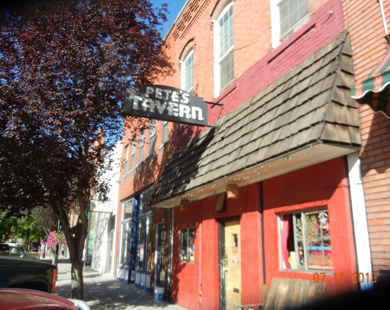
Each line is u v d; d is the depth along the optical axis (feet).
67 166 25.91
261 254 19.56
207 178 23.08
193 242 29.63
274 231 18.75
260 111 21.01
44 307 8.00
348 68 15.92
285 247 18.37
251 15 26.61
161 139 42.27
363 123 14.79
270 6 24.41
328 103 14.61
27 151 24.16
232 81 28.37
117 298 34.71
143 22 28.14
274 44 23.59
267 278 18.75
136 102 24.85
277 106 19.13
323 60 17.06
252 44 25.82
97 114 27.25
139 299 34.04
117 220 57.52
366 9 16.07
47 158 24.07
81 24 24.79
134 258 47.50
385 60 12.42
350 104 15.11
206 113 27.09
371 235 13.60
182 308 28.84
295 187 17.62
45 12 24.71
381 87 11.06
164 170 35.32
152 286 37.55
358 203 14.29
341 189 14.90
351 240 14.19
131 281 46.83
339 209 14.85
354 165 14.74
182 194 26.86
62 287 42.34
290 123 16.71
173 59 41.57
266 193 19.85
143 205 45.88
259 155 17.72
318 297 14.26
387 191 13.33
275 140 17.02
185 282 29.17
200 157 26.99
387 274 12.28
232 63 29.04
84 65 24.53
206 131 29.22
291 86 18.80
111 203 60.54
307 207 16.67
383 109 12.29
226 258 24.45
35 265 21.84
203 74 33.58
